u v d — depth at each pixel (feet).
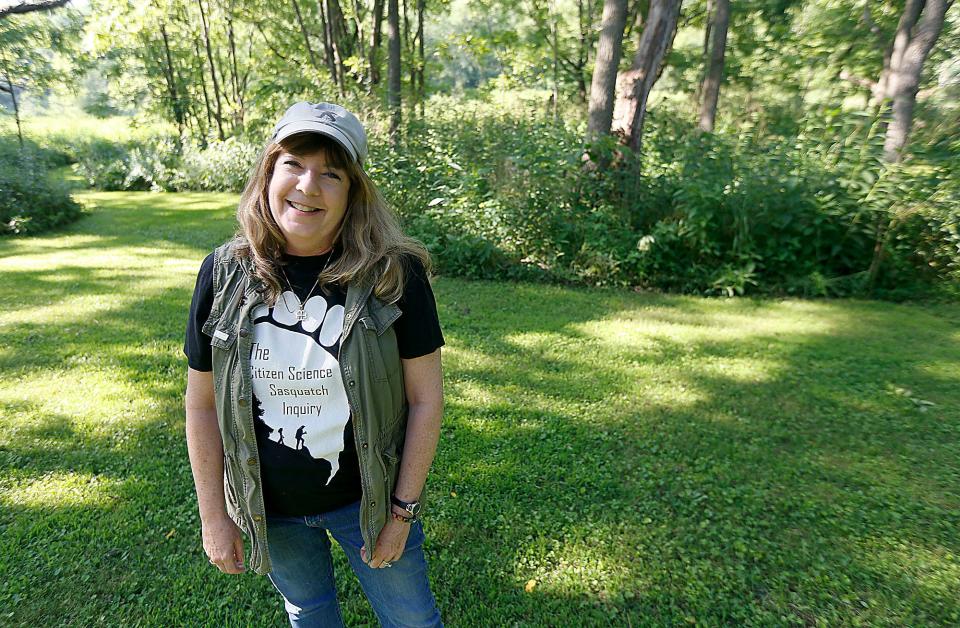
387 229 4.64
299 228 4.26
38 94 72.28
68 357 16.33
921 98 32.94
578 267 24.86
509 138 28.66
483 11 64.34
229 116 75.20
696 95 56.44
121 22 43.47
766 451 12.09
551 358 16.72
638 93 27.25
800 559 9.10
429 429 4.84
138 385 14.58
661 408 13.87
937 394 14.98
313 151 4.22
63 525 9.49
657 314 21.06
